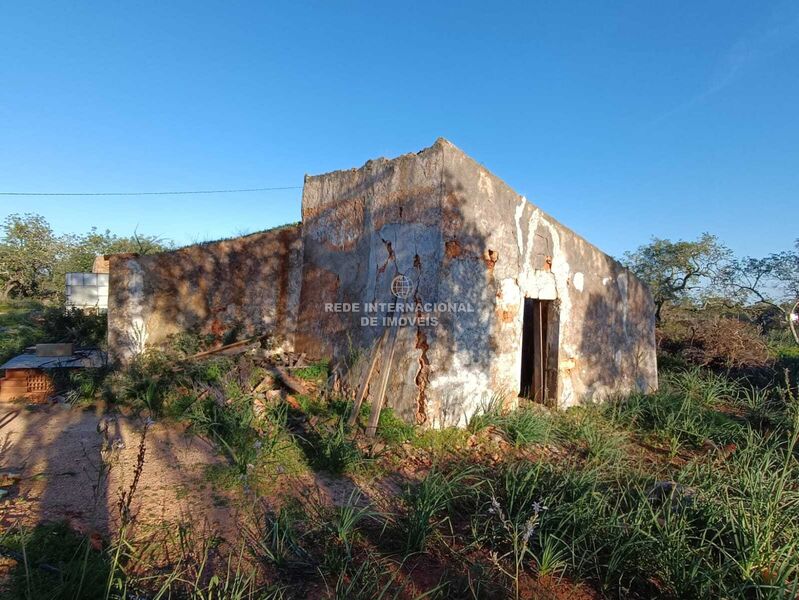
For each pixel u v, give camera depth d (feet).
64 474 14.79
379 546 11.89
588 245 27.58
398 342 21.03
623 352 30.37
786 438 21.38
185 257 27.99
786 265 51.03
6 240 91.45
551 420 22.36
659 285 58.90
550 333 25.63
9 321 48.49
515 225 22.97
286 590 9.95
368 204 24.18
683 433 22.67
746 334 37.01
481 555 11.69
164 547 11.16
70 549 10.51
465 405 20.77
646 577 11.08
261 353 27.78
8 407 21.70
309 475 15.89
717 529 11.81
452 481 14.24
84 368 24.40
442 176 19.95
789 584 9.92
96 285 41.24
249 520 12.76
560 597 10.47
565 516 12.31
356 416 20.31
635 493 14.42
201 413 19.60
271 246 29.76
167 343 27.32
